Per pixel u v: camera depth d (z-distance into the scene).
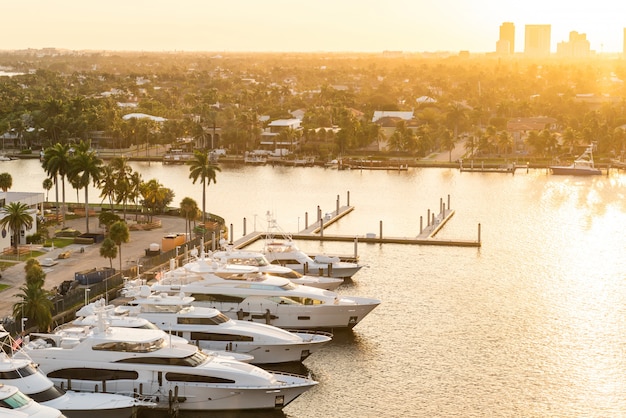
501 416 88.56
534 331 115.56
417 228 196.75
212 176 186.75
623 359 105.06
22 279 132.50
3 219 150.12
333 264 141.88
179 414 86.81
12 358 81.69
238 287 110.94
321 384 96.12
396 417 87.88
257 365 99.19
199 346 98.12
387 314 122.81
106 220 169.38
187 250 147.38
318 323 111.69
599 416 89.06
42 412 74.50
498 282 143.25
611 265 157.50
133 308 99.25
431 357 105.00
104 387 85.62
